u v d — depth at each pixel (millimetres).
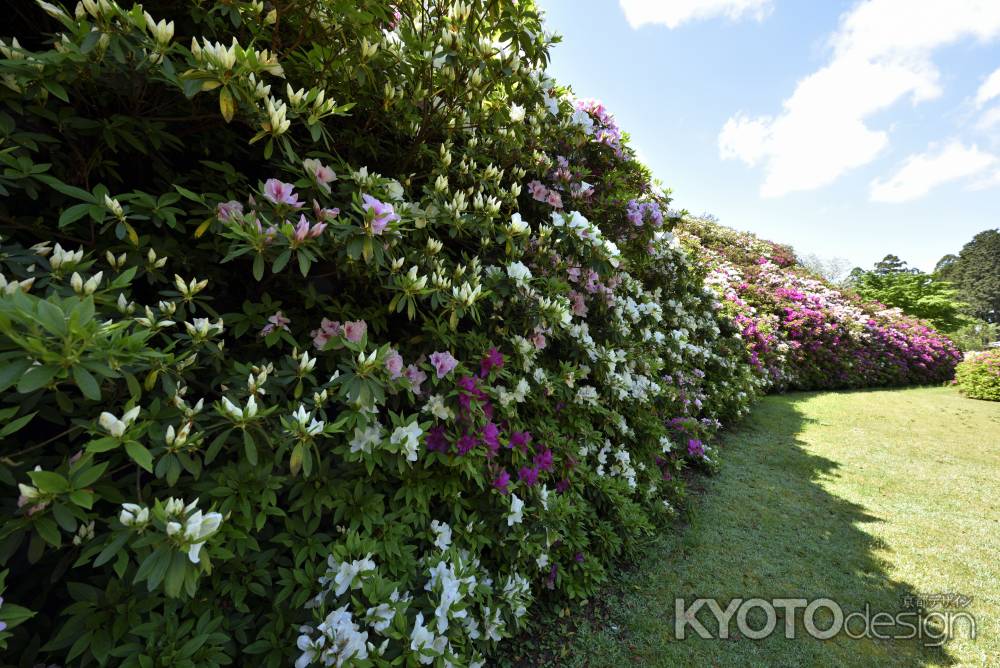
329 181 1602
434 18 2303
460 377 1999
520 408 2521
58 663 1138
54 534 880
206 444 1358
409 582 1649
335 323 1754
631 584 2631
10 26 1509
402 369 1837
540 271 2660
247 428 1291
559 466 2500
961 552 3219
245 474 1315
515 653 2076
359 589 1474
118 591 1121
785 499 4012
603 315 3232
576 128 3158
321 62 1800
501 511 2066
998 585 2828
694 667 2072
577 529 2455
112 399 1198
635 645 2186
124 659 1143
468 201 2387
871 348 11758
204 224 1388
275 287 1842
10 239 1333
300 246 1324
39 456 1168
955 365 13023
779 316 10203
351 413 1431
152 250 1389
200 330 1320
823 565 2975
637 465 3297
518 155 2830
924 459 5371
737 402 6039
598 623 2324
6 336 805
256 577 1388
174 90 1443
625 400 3328
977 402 9969
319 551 1455
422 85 2201
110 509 1259
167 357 1174
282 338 1635
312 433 1274
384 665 1297
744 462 4918
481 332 2332
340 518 1532
